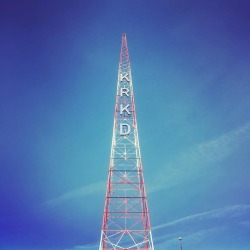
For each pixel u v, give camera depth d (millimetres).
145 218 51750
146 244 49469
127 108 63875
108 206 52719
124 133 60438
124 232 50281
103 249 49062
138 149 58469
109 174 56000
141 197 53625
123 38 74750
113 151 58344
